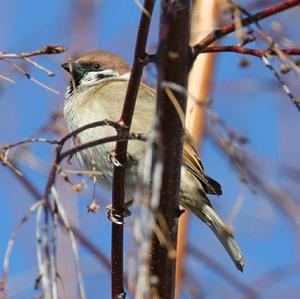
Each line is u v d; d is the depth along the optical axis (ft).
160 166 14.52
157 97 17.60
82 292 15.26
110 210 22.95
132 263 16.81
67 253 21.47
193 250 26.40
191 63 17.43
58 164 16.75
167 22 16.80
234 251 26.94
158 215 19.10
